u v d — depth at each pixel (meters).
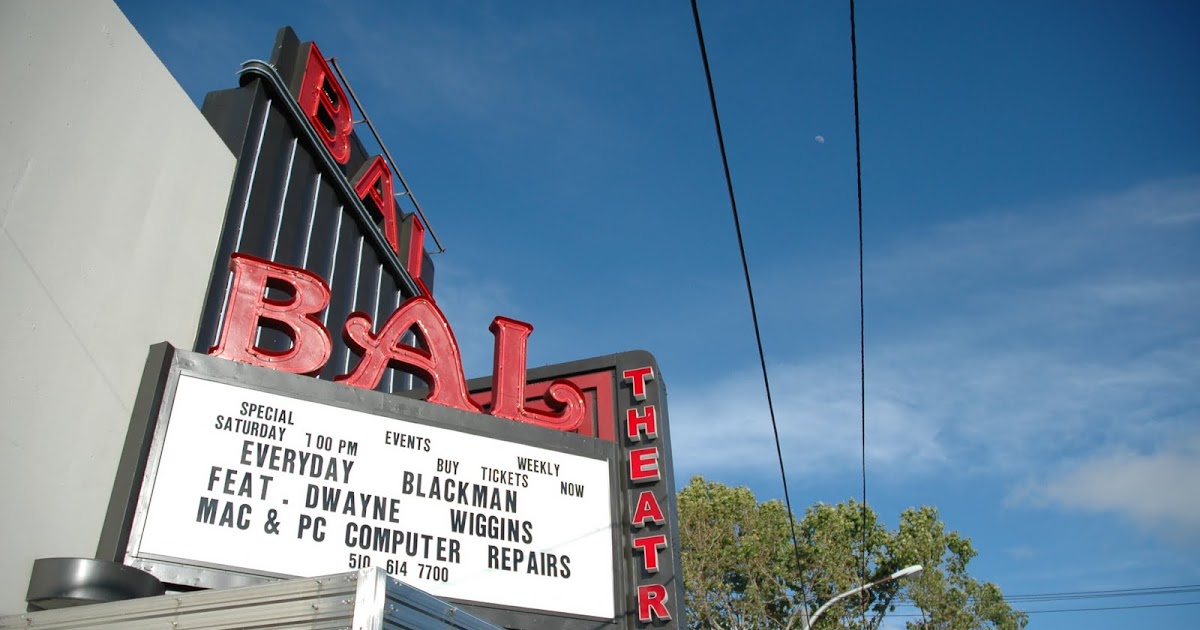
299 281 10.27
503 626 9.49
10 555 7.47
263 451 9.01
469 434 10.41
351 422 9.68
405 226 19.25
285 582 6.10
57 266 8.73
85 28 9.68
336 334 14.78
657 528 11.12
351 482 9.30
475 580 9.52
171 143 11.08
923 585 34.19
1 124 8.29
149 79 10.77
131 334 9.55
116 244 9.66
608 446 11.46
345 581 5.95
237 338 9.66
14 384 7.92
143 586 7.69
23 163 8.49
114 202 9.77
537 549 10.15
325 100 15.80
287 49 15.36
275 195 13.50
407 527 9.38
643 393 12.41
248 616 6.07
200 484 8.55
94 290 9.16
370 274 16.58
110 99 9.96
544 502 10.52
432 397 10.67
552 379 12.95
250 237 12.48
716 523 33.25
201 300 11.04
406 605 6.11
